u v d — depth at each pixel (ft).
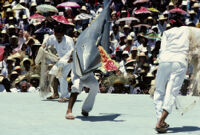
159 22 107.14
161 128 39.37
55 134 37.81
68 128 41.24
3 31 107.65
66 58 60.85
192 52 40.57
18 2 121.39
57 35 60.70
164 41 40.98
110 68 49.49
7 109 54.19
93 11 115.75
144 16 108.88
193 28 40.81
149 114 52.34
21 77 82.53
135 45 96.12
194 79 41.73
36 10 116.67
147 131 40.50
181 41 40.29
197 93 41.75
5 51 94.12
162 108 39.65
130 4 115.96
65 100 62.80
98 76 83.66
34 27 108.37
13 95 71.00
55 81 65.82
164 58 40.22
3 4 127.34
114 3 115.03
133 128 42.06
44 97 65.16
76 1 119.24
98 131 39.83
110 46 98.99
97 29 46.98
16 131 39.19
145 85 81.35
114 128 41.86
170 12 109.81
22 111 52.60
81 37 47.03
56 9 109.09
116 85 80.48
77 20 109.19
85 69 45.34
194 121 47.60
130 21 107.24
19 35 104.99
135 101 65.87
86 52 46.03
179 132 40.37
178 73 39.65
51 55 63.67
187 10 118.83
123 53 90.99
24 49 100.12
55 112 52.08
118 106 59.72
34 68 82.38
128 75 82.23
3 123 43.78
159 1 119.55
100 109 56.18
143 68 84.58
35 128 40.98
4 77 80.59
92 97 48.14
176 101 42.63
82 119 47.26
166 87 40.83
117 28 102.83
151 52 94.32
